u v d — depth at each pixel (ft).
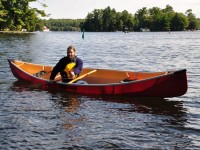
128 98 29.45
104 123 22.16
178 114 24.45
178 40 174.29
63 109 25.72
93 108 26.13
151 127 21.36
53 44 124.47
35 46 106.22
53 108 26.00
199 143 18.69
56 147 17.98
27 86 35.04
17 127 21.08
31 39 163.84
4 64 52.85
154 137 19.54
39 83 34.86
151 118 23.44
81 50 94.43
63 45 118.21
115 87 29.86
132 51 89.97
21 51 82.33
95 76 36.22
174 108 26.17
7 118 22.97
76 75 33.78
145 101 28.43
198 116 23.95
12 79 39.04
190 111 25.31
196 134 20.11
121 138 19.33
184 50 92.58
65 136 19.61
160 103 27.76
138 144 18.45
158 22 485.56
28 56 69.00
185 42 149.07
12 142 18.57
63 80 33.47
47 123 22.00
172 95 27.86
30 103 27.61
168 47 109.40
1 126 21.18
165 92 27.91
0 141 18.67
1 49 87.76
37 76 38.29
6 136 19.47
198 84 35.76
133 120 22.91
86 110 25.50
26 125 21.50
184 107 26.48
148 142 18.76
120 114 24.47
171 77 27.02
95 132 20.35
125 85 29.32
